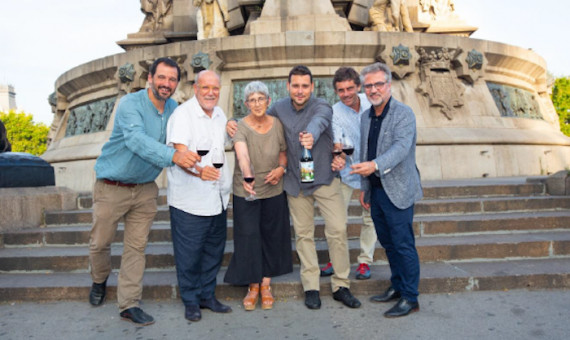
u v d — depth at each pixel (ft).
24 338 9.50
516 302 10.97
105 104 33.94
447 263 13.60
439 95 29.27
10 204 16.11
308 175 10.41
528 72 36.76
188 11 43.11
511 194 19.39
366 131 10.97
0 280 12.92
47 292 12.14
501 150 29.27
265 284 11.34
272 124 10.89
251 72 28.60
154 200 10.98
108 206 10.48
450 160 27.63
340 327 9.66
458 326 9.50
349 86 11.30
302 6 30.27
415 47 29.43
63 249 15.07
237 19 36.09
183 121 10.10
